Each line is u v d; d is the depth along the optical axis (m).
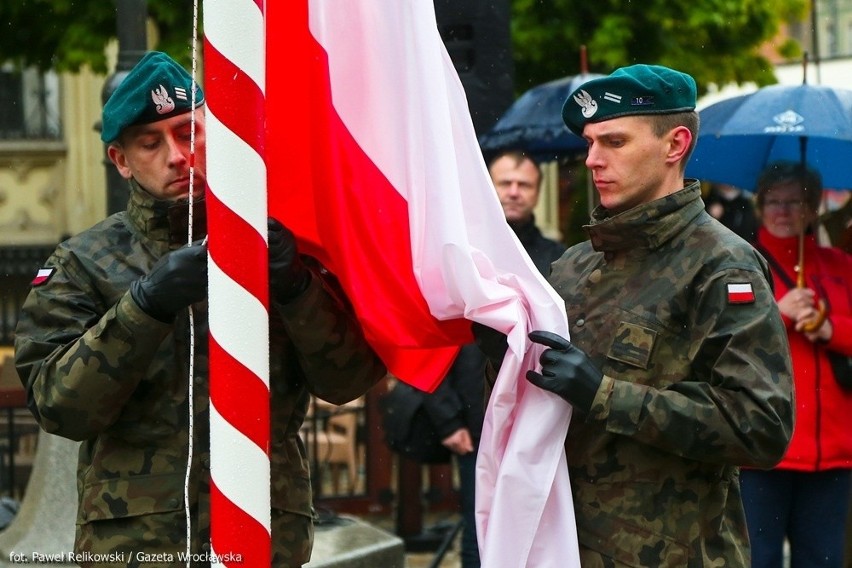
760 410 5.92
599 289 6.45
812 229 10.71
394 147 6.39
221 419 5.19
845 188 11.66
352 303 6.37
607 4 21.02
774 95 11.30
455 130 6.45
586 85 6.36
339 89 6.32
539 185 11.42
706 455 5.98
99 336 5.97
